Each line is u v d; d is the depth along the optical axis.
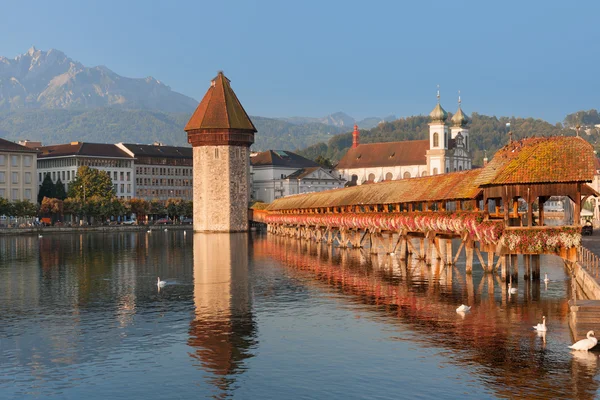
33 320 49.06
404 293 57.25
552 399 30.23
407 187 82.75
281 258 94.50
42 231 189.00
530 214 55.22
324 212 125.81
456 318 46.00
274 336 42.53
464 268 74.12
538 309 48.38
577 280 53.66
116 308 53.56
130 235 177.88
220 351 39.28
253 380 34.03
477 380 32.91
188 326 45.91
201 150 184.88
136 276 75.44
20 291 64.00
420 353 37.59
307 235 135.00
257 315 49.31
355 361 36.56
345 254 98.00
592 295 43.56
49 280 72.75
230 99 186.75
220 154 183.75
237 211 185.38
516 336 40.47
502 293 55.62
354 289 60.59
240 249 115.00
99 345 41.16
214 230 184.50
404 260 84.50
